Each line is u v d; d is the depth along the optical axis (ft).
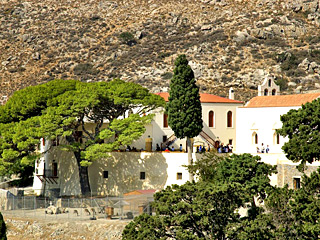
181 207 602.44
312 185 609.01
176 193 620.08
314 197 613.52
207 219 598.34
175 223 613.11
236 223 612.29
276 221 625.82
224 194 616.80
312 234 586.04
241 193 625.41
